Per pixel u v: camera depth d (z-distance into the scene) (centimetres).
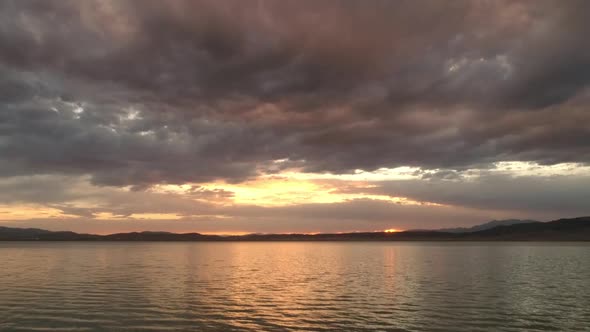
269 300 4541
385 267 9244
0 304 4238
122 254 15900
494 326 3375
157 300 4500
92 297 4697
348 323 3456
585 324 3444
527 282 6162
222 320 3544
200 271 8194
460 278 6775
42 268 8762
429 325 3397
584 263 10056
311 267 9381
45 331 3181
